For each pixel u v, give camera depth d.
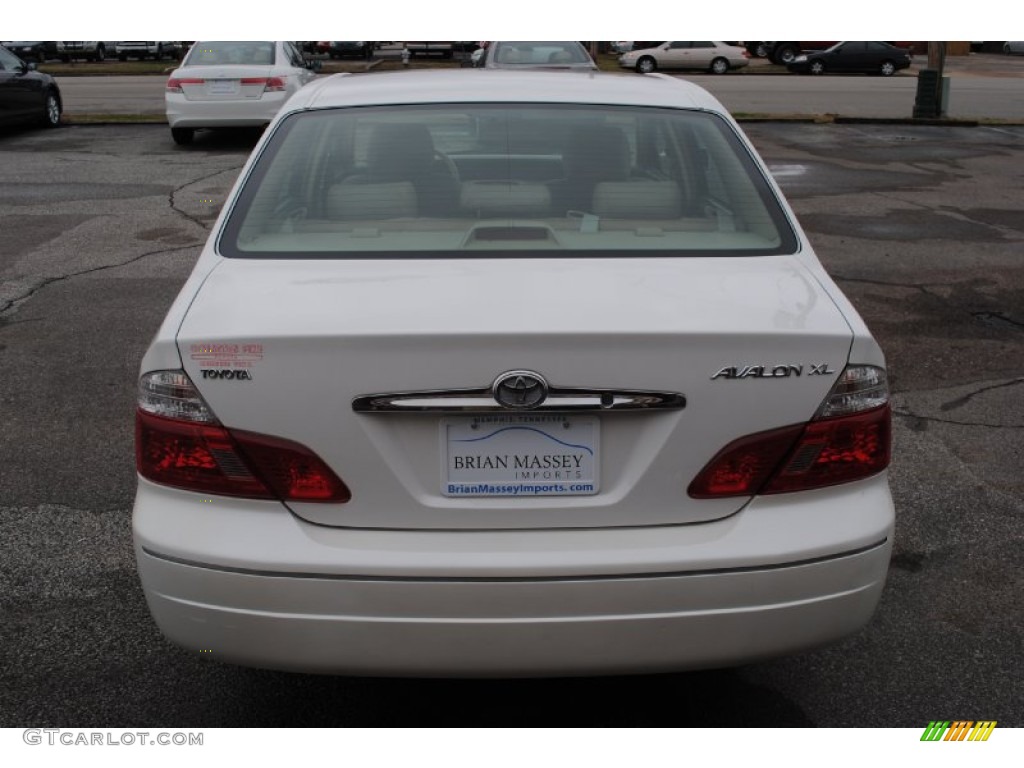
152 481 2.49
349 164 3.17
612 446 2.42
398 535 2.41
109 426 5.03
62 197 10.59
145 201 10.38
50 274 7.66
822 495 2.49
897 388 5.64
